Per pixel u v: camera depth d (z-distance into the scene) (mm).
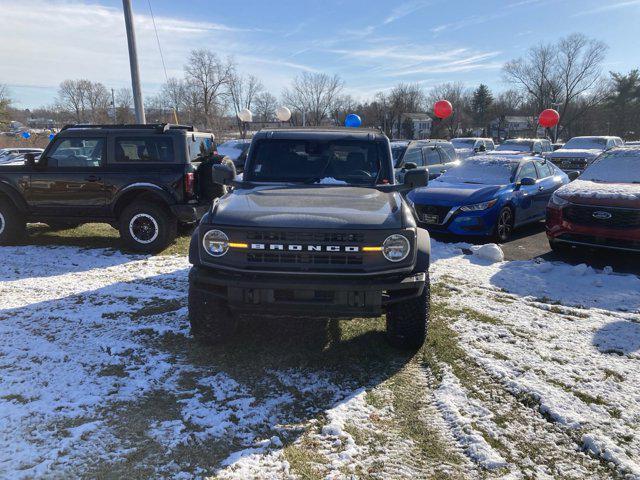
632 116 71438
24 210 7879
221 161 8172
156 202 7699
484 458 2863
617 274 6449
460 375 3834
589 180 7855
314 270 3537
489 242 8641
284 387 3637
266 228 3535
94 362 3971
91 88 90250
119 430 3066
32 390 3504
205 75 64688
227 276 3631
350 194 4328
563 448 2979
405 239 3578
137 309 5176
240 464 2781
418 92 92500
